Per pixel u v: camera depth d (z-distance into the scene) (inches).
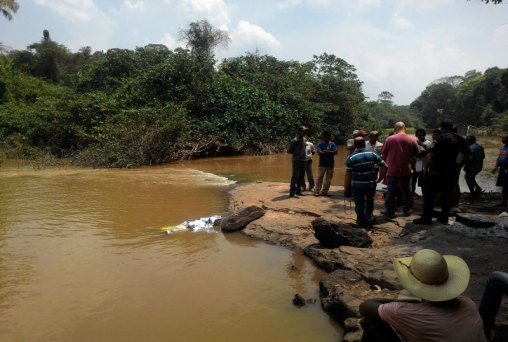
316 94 1381.6
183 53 968.3
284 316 182.7
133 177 587.2
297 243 278.7
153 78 924.0
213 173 655.8
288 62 1390.3
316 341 163.2
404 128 311.0
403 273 108.7
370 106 1883.6
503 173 381.1
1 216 354.0
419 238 257.0
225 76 1058.1
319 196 414.9
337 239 258.4
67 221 338.3
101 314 183.5
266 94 1064.8
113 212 369.4
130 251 265.6
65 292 205.2
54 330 170.4
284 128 1059.9
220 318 180.4
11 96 1264.8
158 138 785.6
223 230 313.0
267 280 221.6
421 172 353.7
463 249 226.8
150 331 169.8
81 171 665.0
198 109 954.1
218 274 228.8
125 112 787.4
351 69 1449.3
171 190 479.8
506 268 197.5
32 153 823.7
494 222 264.5
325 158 410.9
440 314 101.8
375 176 285.7
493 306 132.0
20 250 267.0
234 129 950.4
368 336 118.6
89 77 1077.8
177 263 245.0
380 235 275.7
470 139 429.7
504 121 2297.0
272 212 353.7
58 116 880.9
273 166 756.0
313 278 225.8
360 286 197.9
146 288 209.9
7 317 180.7
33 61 2279.8
